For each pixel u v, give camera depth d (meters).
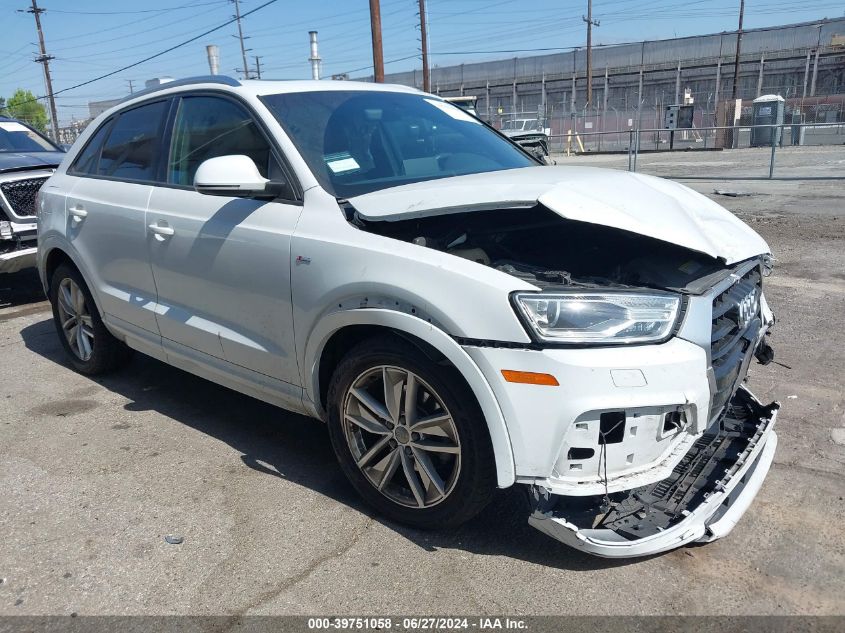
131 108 4.36
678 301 2.52
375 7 20.22
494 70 56.12
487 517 3.01
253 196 3.15
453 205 2.67
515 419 2.43
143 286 3.95
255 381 3.41
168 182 3.83
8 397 4.48
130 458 3.60
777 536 2.83
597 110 41.88
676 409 2.47
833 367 4.56
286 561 2.73
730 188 14.41
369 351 2.79
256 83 3.65
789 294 6.32
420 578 2.62
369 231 2.88
